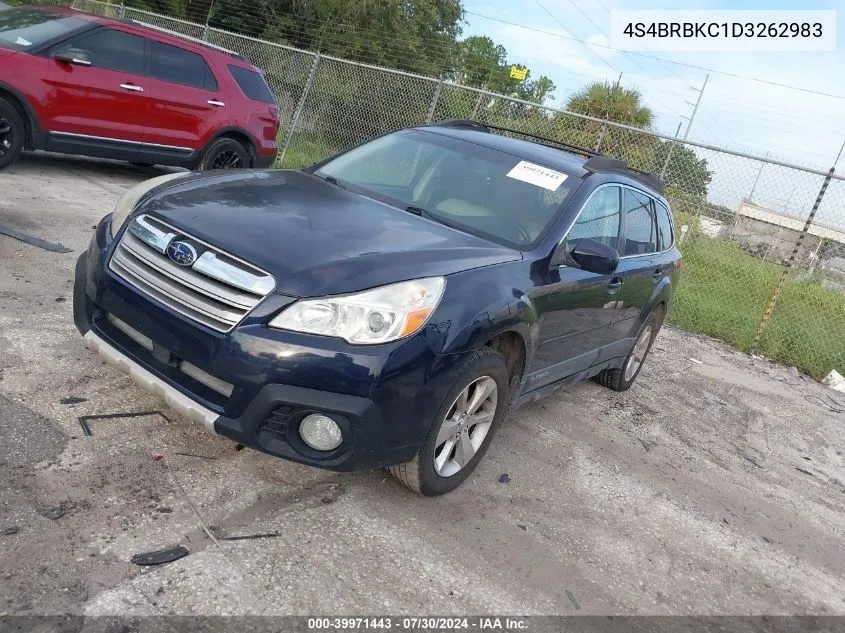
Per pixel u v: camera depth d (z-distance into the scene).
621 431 5.20
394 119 12.47
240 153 9.91
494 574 3.11
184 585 2.57
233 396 2.89
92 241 3.56
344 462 2.97
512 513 3.65
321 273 2.97
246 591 2.62
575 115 10.41
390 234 3.48
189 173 4.10
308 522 3.12
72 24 8.15
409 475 3.34
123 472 3.14
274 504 3.19
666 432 5.45
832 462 5.79
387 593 2.81
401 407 2.99
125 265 3.22
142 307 3.09
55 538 2.65
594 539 3.62
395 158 4.58
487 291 3.34
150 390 3.09
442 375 3.10
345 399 2.88
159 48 8.81
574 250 3.88
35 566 2.50
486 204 4.14
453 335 3.12
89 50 8.17
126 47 8.49
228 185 3.73
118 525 2.81
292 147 13.25
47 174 8.44
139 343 3.21
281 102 13.84
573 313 4.18
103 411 3.57
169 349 3.01
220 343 2.89
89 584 2.48
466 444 3.59
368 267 3.06
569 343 4.36
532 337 3.70
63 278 5.19
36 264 5.33
